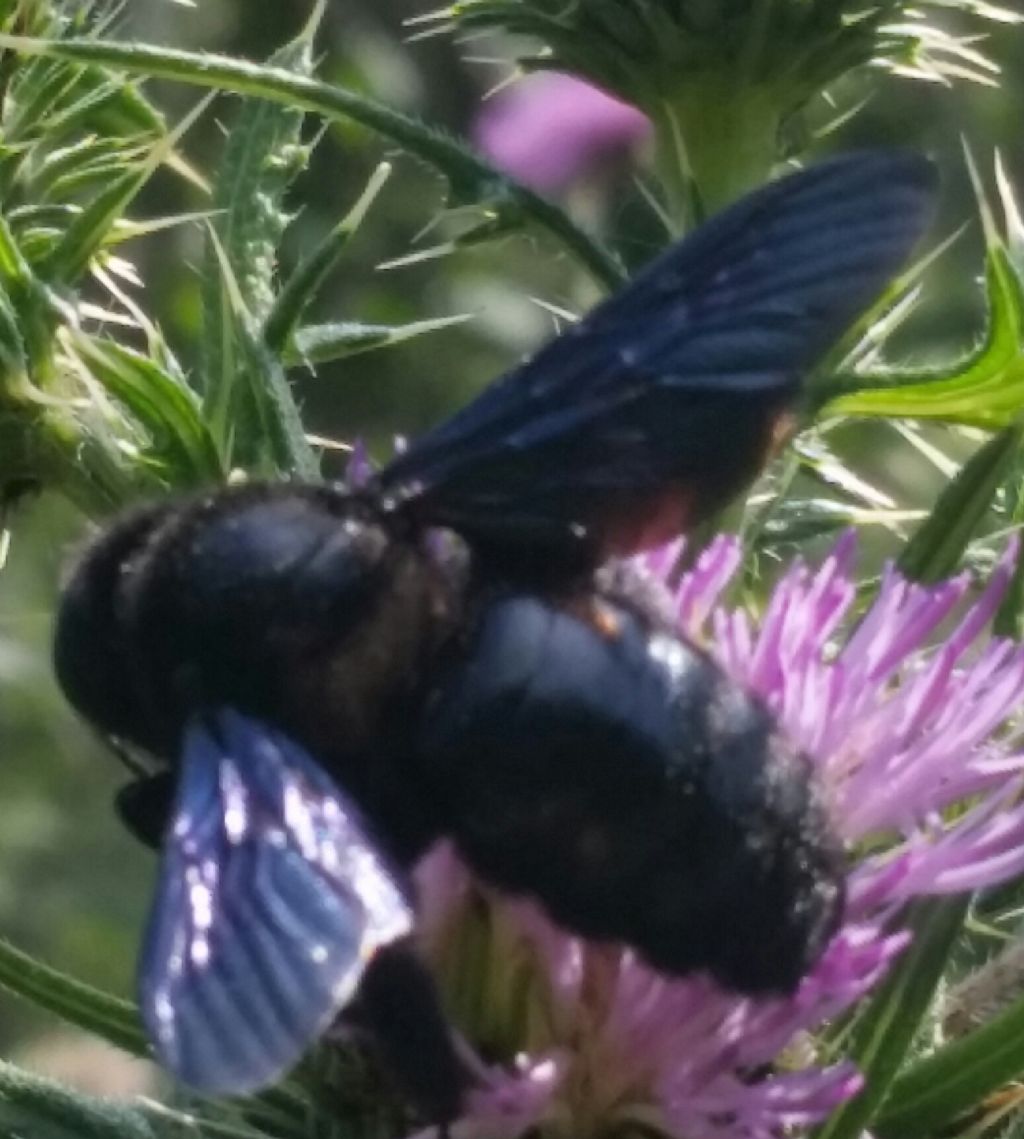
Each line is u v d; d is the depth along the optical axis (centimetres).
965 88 29
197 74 14
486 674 11
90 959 26
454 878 12
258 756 11
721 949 11
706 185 15
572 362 12
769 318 12
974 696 12
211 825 11
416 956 12
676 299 12
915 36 15
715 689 12
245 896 11
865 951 12
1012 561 13
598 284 15
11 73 16
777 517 15
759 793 11
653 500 12
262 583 11
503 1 15
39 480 15
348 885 11
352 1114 12
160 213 27
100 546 12
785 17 15
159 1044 10
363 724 11
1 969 13
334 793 11
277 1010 10
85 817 27
